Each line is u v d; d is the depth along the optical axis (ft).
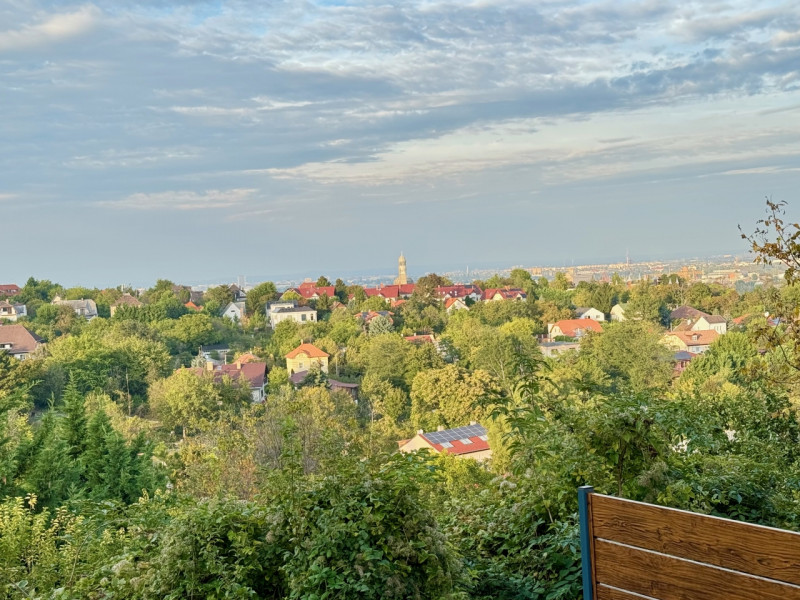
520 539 18.43
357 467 15.93
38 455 55.26
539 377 18.54
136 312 344.69
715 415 26.13
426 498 16.05
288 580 15.10
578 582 15.66
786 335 29.04
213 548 15.57
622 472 16.69
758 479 19.01
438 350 249.55
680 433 17.25
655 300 338.13
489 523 19.83
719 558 8.38
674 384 172.24
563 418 17.26
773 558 7.93
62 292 478.59
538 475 18.30
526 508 18.90
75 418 66.23
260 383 219.61
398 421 186.50
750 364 30.37
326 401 120.26
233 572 15.28
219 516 16.31
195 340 318.86
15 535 26.40
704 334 276.82
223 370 225.15
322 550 14.48
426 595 14.47
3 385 187.52
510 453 18.93
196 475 50.85
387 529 14.58
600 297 419.54
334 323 315.37
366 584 13.88
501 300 369.09
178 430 176.65
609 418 16.28
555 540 17.17
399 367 220.23
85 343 229.45
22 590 18.92
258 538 16.12
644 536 9.11
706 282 461.78
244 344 333.83
